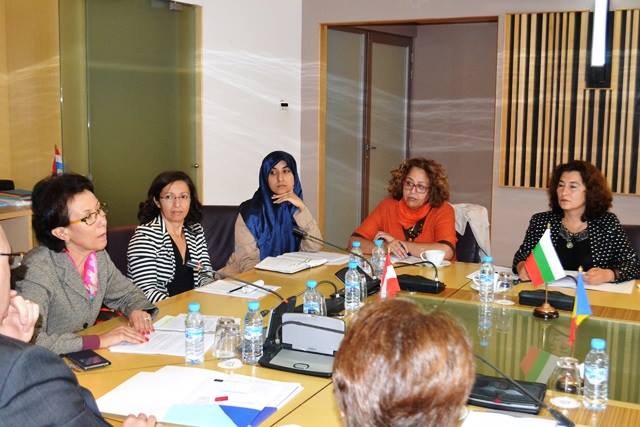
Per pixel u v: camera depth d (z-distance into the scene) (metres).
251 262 3.70
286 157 3.80
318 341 2.11
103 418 1.54
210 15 5.39
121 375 2.00
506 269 3.44
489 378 1.91
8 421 1.29
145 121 5.05
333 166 6.53
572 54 5.21
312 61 6.11
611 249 3.33
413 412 0.98
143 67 5.00
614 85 5.10
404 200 3.88
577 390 1.89
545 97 5.35
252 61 5.73
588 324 2.52
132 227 3.32
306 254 3.67
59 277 2.48
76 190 2.47
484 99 7.14
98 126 4.75
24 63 4.61
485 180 7.22
